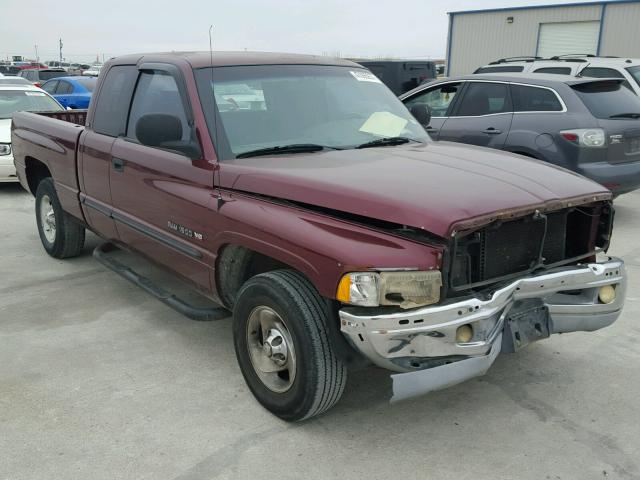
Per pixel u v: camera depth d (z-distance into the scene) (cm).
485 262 306
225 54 434
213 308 414
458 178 324
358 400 362
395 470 300
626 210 848
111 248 592
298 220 313
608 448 316
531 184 327
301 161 360
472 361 292
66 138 541
